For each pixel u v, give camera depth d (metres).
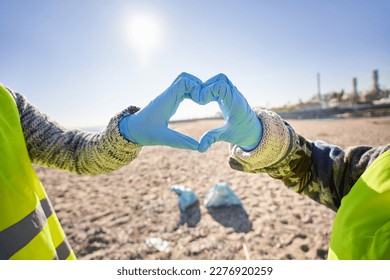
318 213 3.87
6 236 0.75
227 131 1.03
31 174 0.89
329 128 15.30
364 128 14.66
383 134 11.63
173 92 0.99
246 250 3.08
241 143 1.05
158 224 3.75
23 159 0.86
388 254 0.61
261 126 1.04
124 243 3.29
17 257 0.77
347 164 0.94
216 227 3.62
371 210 0.68
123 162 1.03
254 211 4.02
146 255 3.05
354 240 0.69
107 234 3.50
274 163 1.04
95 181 5.75
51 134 1.00
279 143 1.00
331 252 0.79
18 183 0.80
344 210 0.76
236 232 3.48
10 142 0.81
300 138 1.10
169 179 5.80
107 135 0.99
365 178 0.74
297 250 3.07
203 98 0.97
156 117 0.98
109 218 3.95
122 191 5.10
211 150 9.19
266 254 3.02
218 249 3.13
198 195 4.76
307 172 1.05
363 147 0.94
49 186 5.45
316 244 3.15
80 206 4.40
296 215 3.84
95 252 3.13
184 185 5.37
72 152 1.00
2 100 0.84
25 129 0.95
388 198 0.66
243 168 1.15
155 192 4.98
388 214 0.65
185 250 3.13
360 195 0.73
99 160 0.99
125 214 4.08
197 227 3.64
